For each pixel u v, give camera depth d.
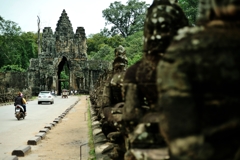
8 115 24.41
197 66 2.20
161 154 3.22
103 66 71.62
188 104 2.23
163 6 3.96
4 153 10.45
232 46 2.15
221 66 2.13
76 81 70.69
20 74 71.06
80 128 16.27
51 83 70.31
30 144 11.93
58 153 10.41
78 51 71.69
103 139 10.15
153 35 3.91
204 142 2.20
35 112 26.72
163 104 2.33
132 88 4.13
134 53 49.06
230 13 2.21
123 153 6.36
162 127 2.38
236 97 2.17
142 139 3.59
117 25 93.06
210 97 2.21
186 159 2.22
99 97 12.23
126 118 4.12
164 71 2.35
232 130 2.18
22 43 91.50
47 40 71.62
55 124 17.72
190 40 2.27
